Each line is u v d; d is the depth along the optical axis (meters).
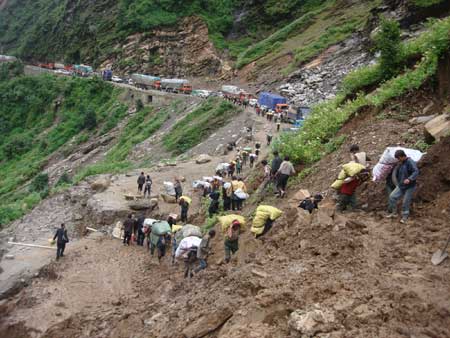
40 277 17.39
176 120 53.56
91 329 12.69
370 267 8.15
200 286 11.05
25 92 83.50
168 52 78.75
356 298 7.29
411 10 46.88
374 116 16.17
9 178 58.91
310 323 6.82
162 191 26.16
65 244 19.88
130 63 79.62
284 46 68.19
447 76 14.47
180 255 13.91
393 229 9.40
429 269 7.75
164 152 44.75
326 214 10.56
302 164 16.70
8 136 78.75
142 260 17.86
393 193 9.87
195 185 25.64
